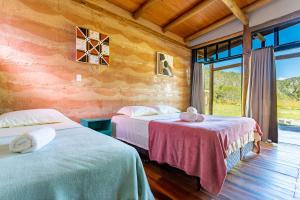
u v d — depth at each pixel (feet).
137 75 11.66
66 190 2.45
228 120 7.71
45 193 2.27
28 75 7.36
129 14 11.29
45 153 3.19
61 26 8.23
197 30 14.48
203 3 10.64
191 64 16.17
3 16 6.77
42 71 7.72
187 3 10.96
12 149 3.24
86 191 2.66
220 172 5.14
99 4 9.71
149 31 12.45
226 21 12.75
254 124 8.75
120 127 9.24
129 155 3.34
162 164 7.48
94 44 9.29
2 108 6.79
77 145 3.67
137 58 11.66
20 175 2.33
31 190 2.18
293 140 11.62
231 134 6.31
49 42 7.88
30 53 7.39
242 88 12.76
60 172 2.50
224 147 5.59
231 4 10.02
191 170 5.61
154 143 7.11
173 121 7.42
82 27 8.84
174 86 14.51
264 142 11.01
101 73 9.76
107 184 2.91
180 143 6.08
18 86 7.13
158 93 13.14
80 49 8.75
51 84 7.98
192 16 12.52
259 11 11.57
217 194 5.16
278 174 6.61
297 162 7.80
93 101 9.45
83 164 2.79
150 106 11.68
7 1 6.85
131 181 3.22
